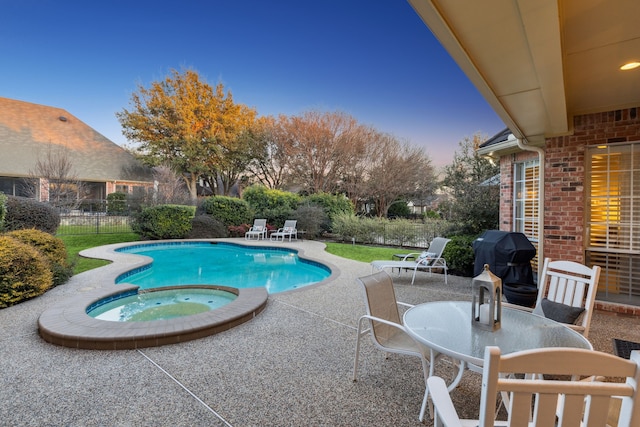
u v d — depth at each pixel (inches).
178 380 119.5
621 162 204.4
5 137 817.5
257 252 495.8
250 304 195.3
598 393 43.1
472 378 122.0
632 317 195.0
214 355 139.8
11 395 109.4
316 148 895.1
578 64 145.1
